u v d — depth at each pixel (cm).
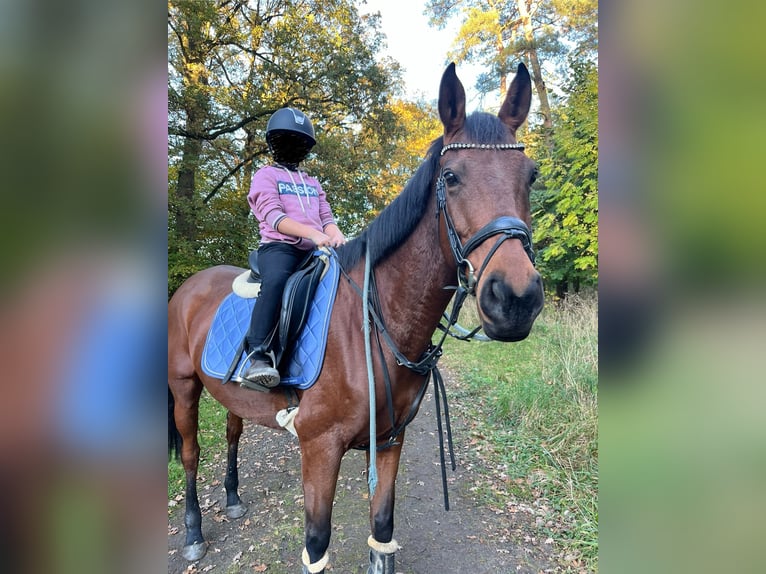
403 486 288
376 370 149
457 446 345
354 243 169
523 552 223
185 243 650
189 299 230
